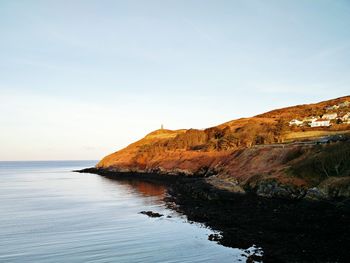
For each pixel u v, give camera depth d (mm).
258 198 49719
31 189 88438
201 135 138500
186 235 34812
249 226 36062
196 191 59156
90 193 77000
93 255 28531
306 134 93000
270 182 50938
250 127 116125
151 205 56156
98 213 49188
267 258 26000
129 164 149625
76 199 66375
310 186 46000
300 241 29359
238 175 66312
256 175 57969
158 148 145125
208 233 35438
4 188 91625
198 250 29453
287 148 65938
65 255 28594
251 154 75375
